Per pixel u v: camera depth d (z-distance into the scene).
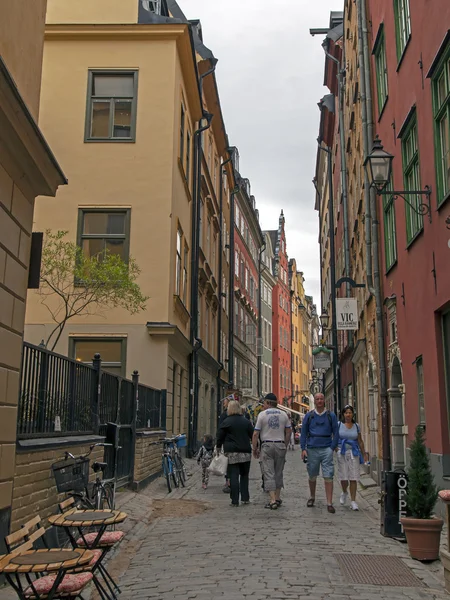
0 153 6.38
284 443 11.66
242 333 45.56
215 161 32.72
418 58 11.38
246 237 49.56
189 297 23.03
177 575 6.78
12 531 6.49
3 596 5.63
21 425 7.04
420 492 7.76
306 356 92.00
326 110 35.34
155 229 18.53
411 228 12.32
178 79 20.03
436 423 10.25
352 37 21.95
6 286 6.62
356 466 11.62
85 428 9.76
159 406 17.53
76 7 19.78
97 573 6.95
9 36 6.67
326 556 7.63
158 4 20.62
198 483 15.88
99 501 8.50
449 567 6.22
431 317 10.64
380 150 10.39
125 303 15.98
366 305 19.30
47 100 19.25
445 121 10.01
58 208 18.62
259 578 6.56
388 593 6.15
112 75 19.52
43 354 7.84
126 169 18.84
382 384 12.41
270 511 11.11
